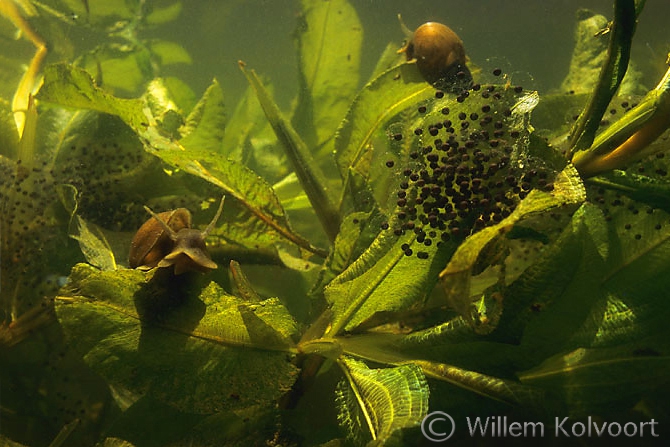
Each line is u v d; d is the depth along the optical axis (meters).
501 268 0.35
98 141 0.48
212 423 0.37
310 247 0.44
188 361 0.36
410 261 0.37
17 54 0.69
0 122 0.50
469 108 0.38
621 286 0.37
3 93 0.66
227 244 0.44
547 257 0.36
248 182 0.43
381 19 1.11
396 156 0.44
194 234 0.38
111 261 0.42
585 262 0.36
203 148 0.48
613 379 0.37
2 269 0.44
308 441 0.38
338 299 0.38
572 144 0.38
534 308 0.36
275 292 0.48
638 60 0.60
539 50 1.10
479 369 0.37
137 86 0.64
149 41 0.83
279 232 0.44
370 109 0.45
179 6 0.85
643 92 0.49
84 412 0.43
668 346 0.37
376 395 0.35
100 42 0.77
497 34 1.14
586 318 0.36
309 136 0.54
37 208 0.45
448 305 0.40
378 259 0.37
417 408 0.33
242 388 0.36
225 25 1.14
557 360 0.38
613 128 0.37
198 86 1.00
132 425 0.37
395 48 0.55
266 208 0.43
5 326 0.44
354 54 0.54
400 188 0.38
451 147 0.37
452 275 0.33
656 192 0.37
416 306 0.39
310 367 0.39
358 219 0.40
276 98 1.00
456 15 1.13
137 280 0.36
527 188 0.36
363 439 0.35
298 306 0.47
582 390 0.38
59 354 0.44
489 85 0.38
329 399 0.41
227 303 0.37
